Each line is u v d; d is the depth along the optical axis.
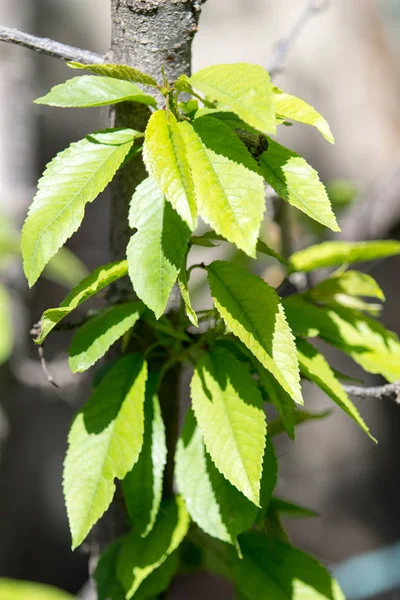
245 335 0.59
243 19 1.57
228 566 0.69
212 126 0.59
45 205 0.60
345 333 0.67
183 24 0.63
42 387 1.06
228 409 0.61
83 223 1.58
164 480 0.68
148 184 0.60
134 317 0.62
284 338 0.59
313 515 0.67
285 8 1.57
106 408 0.63
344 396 0.63
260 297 0.60
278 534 0.67
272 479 0.63
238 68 0.58
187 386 1.52
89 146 0.61
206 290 1.23
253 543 0.67
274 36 1.57
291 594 0.65
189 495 0.63
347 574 1.03
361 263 1.04
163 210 0.60
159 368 0.66
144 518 0.63
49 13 1.49
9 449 1.55
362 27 1.59
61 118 1.52
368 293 0.69
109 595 0.66
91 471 0.62
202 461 0.63
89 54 0.64
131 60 0.63
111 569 0.67
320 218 0.60
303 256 0.69
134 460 0.62
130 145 0.61
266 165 0.60
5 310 0.94
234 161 0.58
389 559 1.03
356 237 1.02
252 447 0.60
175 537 0.64
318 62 1.59
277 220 0.81
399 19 1.59
